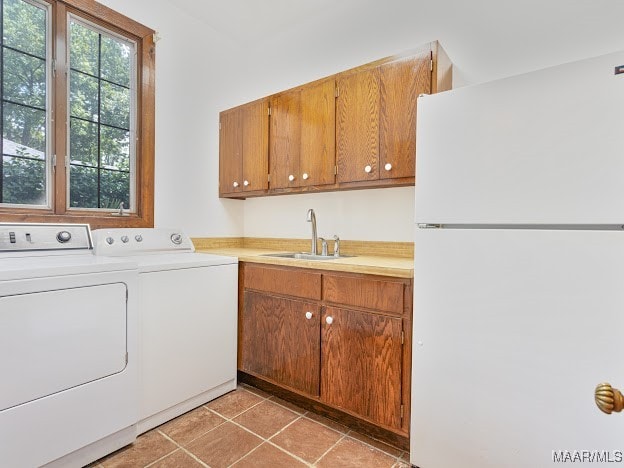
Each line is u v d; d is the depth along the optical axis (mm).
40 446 1269
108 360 1474
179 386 1802
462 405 1266
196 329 1888
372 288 1578
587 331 1035
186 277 1840
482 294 1222
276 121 2385
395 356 1507
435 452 1334
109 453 1493
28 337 1242
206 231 2719
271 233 2809
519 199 1146
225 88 2859
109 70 2166
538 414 1113
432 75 1701
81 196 2049
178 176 2512
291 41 2723
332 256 2291
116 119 2211
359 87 1952
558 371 1080
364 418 1605
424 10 2105
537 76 1110
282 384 1939
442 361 1311
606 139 1002
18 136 1802
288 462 1468
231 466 1436
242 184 2607
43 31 1882
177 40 2492
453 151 1281
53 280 1309
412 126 1752
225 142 2746
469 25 1962
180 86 2516
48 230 1763
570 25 1707
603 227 1017
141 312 1630
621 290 988
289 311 1906
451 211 1285
